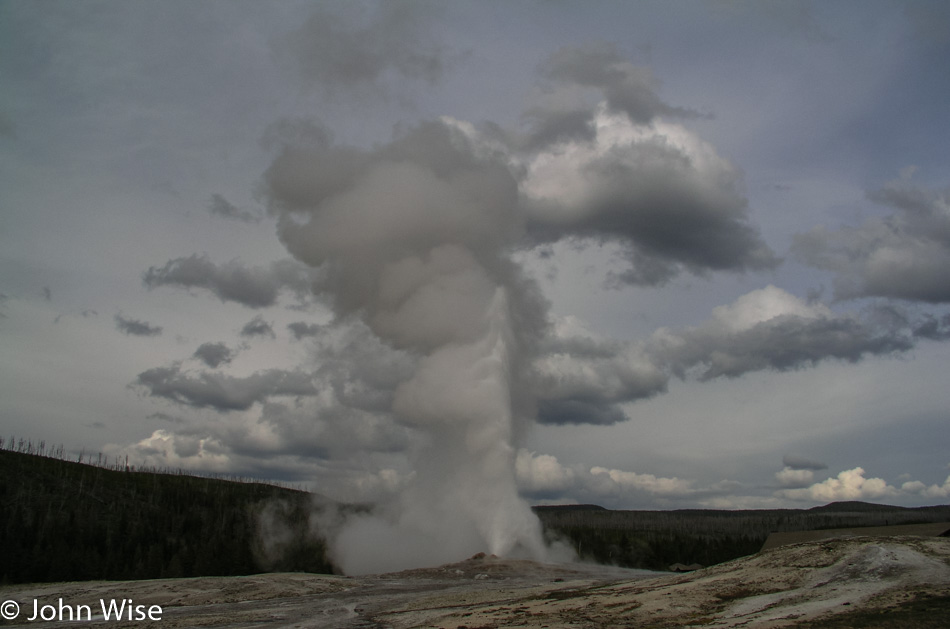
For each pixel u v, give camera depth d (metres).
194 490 192.00
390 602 52.53
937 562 40.16
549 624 38.59
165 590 61.31
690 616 37.66
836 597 37.09
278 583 63.19
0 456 169.12
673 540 125.06
